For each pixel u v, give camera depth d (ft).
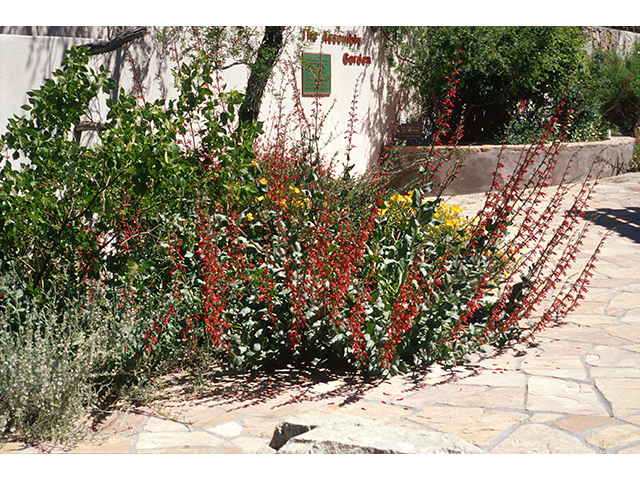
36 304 14.26
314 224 16.30
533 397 13.16
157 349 14.29
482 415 12.35
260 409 12.96
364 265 15.96
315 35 32.63
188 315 15.33
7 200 14.39
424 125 45.32
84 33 22.12
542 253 17.75
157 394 13.75
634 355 15.44
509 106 46.09
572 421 11.92
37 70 19.63
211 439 11.54
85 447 11.28
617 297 20.65
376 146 41.19
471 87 44.50
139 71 24.12
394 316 14.11
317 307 14.74
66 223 15.25
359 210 18.75
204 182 16.80
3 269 15.38
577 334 17.34
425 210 15.55
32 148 15.16
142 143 15.33
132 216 16.42
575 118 48.39
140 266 15.20
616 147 48.19
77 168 15.93
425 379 14.52
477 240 17.24
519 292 17.33
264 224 17.13
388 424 12.05
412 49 42.91
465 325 16.42
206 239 14.20
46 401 11.90
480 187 41.01
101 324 14.06
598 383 13.76
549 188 42.80
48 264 15.66
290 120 31.27
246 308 14.66
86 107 15.87
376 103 40.83
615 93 57.26
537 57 42.11
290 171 20.26
